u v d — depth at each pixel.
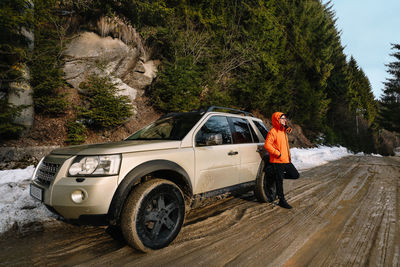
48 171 2.27
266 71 14.73
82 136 7.12
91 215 1.98
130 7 8.77
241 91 14.41
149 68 10.86
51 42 6.68
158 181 2.27
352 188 5.38
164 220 2.32
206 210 3.58
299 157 11.80
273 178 4.11
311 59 23.16
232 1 14.41
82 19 8.50
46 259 2.09
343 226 2.97
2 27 5.22
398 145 74.25
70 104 7.54
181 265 2.00
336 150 23.00
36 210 3.20
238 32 14.16
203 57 12.21
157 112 10.30
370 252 2.27
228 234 2.69
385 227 2.94
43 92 6.70
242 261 2.08
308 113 22.77
